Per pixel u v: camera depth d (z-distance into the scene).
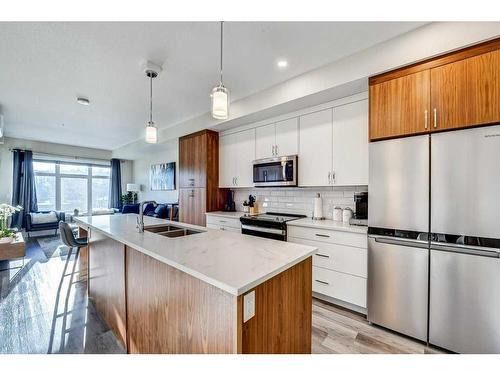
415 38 1.82
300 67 2.40
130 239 1.68
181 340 1.22
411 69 1.86
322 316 2.21
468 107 1.61
